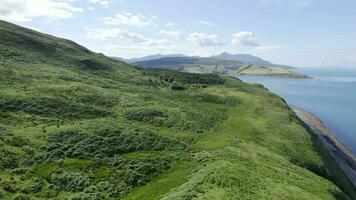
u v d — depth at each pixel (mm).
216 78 175375
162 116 86312
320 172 74188
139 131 66688
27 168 47812
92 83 110562
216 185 43438
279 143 82375
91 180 47625
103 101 89000
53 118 68188
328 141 120562
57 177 46906
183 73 186000
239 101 121938
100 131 62125
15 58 112312
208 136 77188
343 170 92188
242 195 41000
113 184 47562
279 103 127250
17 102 70062
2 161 47344
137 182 48562
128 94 105938
